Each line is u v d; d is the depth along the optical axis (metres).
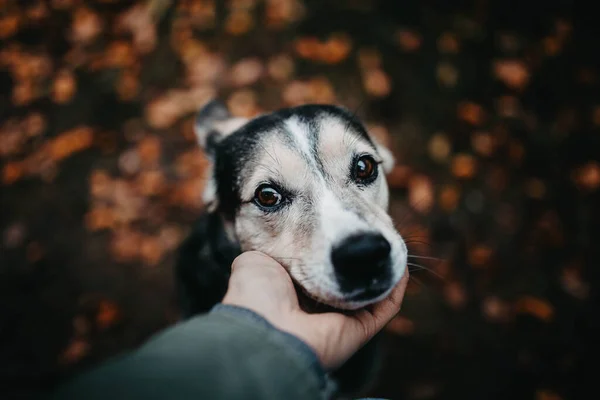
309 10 0.67
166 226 0.56
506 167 0.59
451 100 0.62
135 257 0.54
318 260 0.26
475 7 0.70
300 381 0.18
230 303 0.20
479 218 0.56
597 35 0.69
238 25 0.67
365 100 0.61
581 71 0.66
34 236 0.57
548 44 0.68
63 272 0.54
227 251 0.35
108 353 0.49
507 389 0.46
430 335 0.49
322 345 0.20
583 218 0.56
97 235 0.56
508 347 0.48
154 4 0.69
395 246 0.26
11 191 0.60
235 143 0.34
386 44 0.65
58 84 0.66
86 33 0.69
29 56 0.69
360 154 0.31
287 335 0.19
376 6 0.68
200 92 0.63
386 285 0.25
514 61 0.66
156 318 0.51
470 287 0.52
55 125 0.64
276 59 0.64
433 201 0.56
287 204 0.30
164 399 0.15
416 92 0.62
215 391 0.16
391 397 0.46
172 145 0.60
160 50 0.67
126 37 0.69
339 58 0.63
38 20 0.71
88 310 0.52
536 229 0.55
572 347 0.48
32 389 0.47
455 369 0.47
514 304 0.51
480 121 0.61
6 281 0.54
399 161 0.58
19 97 0.66
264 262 0.24
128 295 0.53
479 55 0.66
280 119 0.33
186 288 0.40
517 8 0.70
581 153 0.60
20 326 0.51
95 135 0.62
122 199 0.57
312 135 0.31
